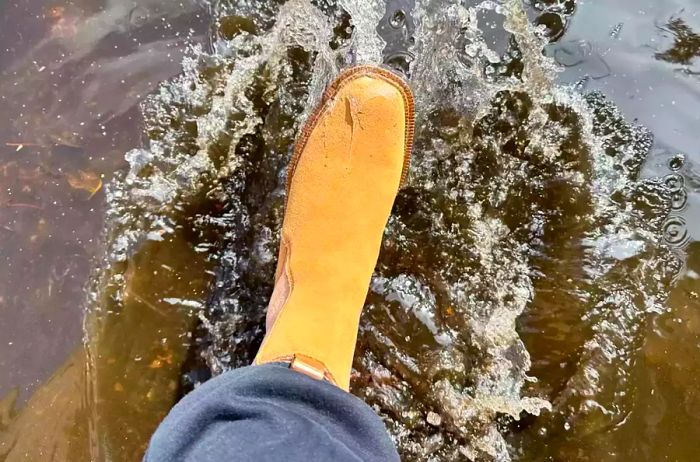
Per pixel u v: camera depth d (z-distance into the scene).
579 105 1.15
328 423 0.76
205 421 0.73
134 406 1.06
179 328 1.10
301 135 1.08
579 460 1.03
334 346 0.91
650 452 1.02
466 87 1.15
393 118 1.04
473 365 1.09
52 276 1.10
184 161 1.15
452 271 1.13
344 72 1.07
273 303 1.01
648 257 1.10
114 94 1.16
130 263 1.11
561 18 1.19
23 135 1.14
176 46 1.18
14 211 1.12
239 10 1.19
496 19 1.16
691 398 1.03
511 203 1.15
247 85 1.17
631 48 1.18
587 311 1.09
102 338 1.08
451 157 1.16
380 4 1.16
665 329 1.07
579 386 1.05
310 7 1.18
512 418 1.07
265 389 0.78
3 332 1.08
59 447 1.04
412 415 1.08
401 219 1.16
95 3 1.20
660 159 1.14
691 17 1.19
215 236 1.14
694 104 1.16
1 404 1.06
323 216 1.01
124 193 1.13
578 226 1.13
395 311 1.12
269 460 0.68
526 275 1.12
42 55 1.17
